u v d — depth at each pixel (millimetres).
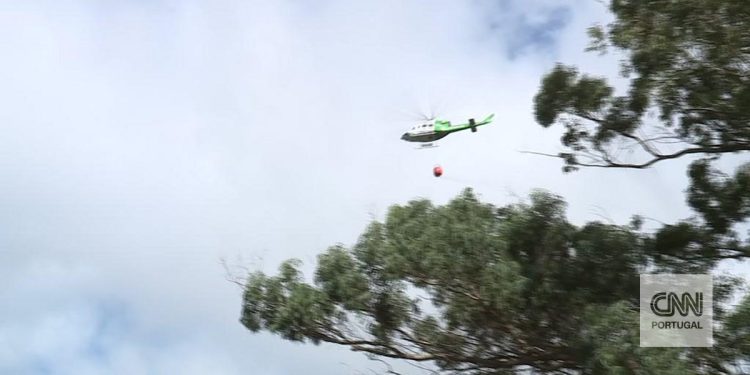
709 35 12125
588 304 12312
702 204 13344
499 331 13500
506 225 13492
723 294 12086
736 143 12945
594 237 12656
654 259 13016
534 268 12875
